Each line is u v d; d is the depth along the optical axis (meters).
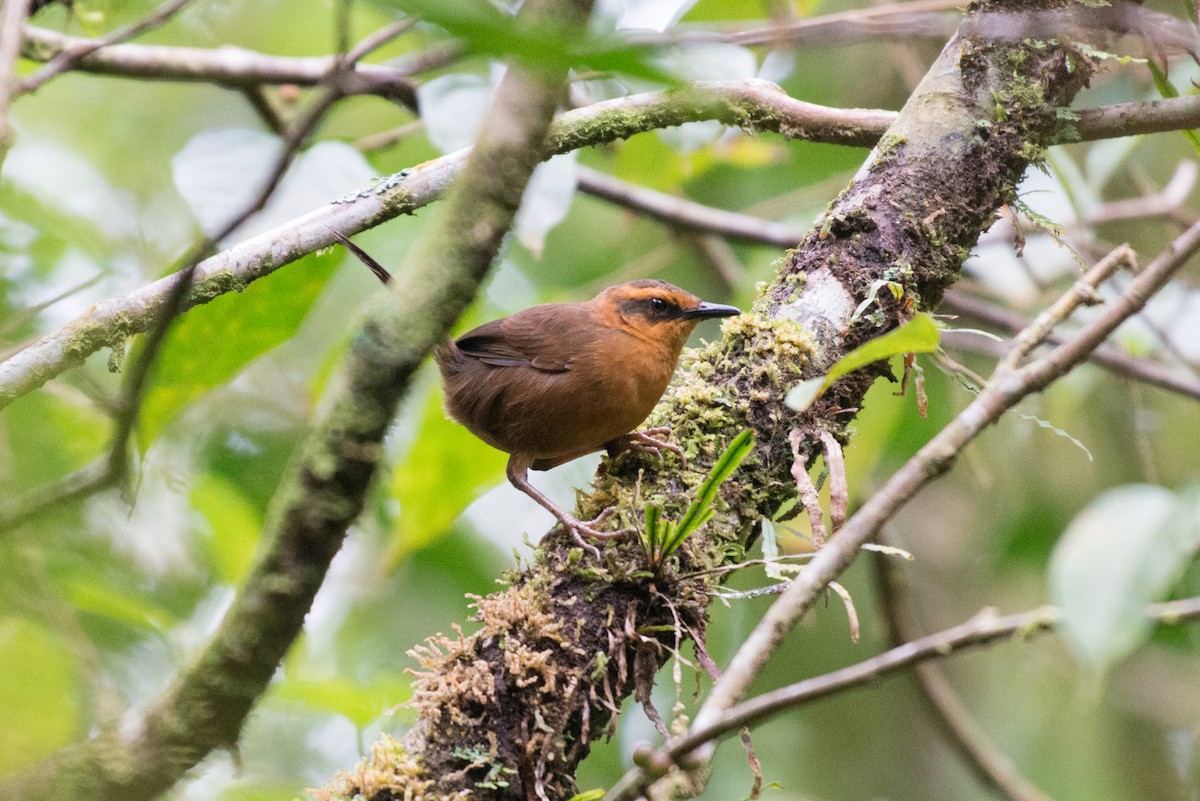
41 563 6.02
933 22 7.96
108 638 7.91
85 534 7.12
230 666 5.39
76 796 5.41
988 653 16.53
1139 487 5.25
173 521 9.83
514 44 3.27
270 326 9.84
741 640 14.76
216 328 9.70
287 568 5.24
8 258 11.41
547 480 15.17
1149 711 15.28
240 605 5.31
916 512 17.28
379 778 6.87
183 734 5.48
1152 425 15.70
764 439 8.34
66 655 5.93
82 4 11.23
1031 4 8.38
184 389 9.77
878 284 8.31
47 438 7.38
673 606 7.36
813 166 16.61
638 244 17.20
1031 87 8.59
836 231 8.70
